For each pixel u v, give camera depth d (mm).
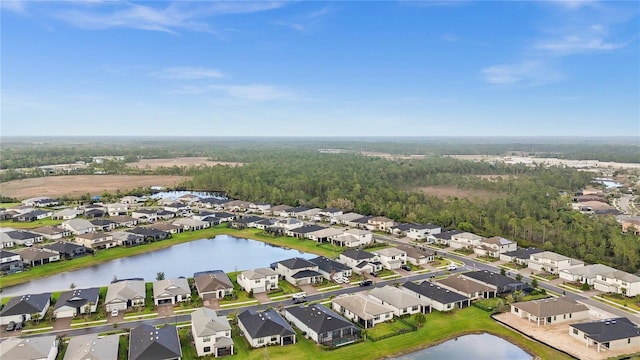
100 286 98562
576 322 81062
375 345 72000
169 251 133375
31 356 61875
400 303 83750
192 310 84875
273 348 70500
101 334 74250
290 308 82750
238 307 86875
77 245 126812
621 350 70062
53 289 98562
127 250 130250
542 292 94688
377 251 118250
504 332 76875
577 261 111000
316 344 72125
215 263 120562
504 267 113688
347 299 86562
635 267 110562
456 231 140750
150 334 69375
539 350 70250
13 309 78375
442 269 111875
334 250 130000
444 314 84438
